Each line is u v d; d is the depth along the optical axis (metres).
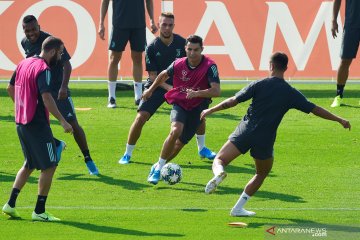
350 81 63.78
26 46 40.84
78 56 59.84
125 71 60.31
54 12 59.34
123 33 55.03
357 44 55.28
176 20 59.25
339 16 59.41
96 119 53.03
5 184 38.88
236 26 59.50
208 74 38.22
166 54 42.78
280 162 43.69
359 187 39.16
